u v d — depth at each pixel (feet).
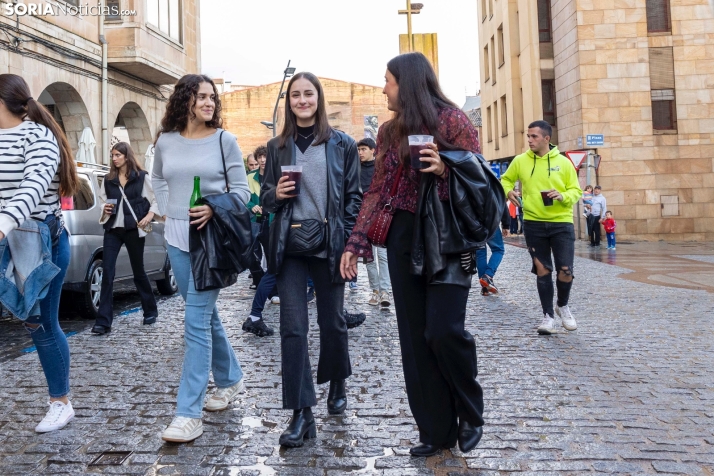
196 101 12.91
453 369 10.84
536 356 18.85
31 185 11.16
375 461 11.02
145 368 17.58
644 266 47.06
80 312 26.73
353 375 16.75
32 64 48.57
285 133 12.77
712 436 12.19
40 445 11.82
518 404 14.17
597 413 13.58
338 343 13.35
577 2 80.23
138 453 11.43
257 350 19.92
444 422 11.12
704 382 15.96
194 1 73.46
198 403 12.25
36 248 11.78
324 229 12.42
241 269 12.51
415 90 10.77
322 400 14.66
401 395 14.93
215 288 12.34
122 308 29.43
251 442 11.94
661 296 31.45
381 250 28.25
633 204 79.97
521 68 99.50
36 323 12.60
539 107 93.09
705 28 79.77
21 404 14.37
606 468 10.65
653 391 15.20
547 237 22.40
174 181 12.92
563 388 15.46
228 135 13.17
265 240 21.98
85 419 13.29
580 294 32.45
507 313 26.66
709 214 79.61
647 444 11.76
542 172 22.34
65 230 12.91
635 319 25.09
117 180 23.94
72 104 55.57
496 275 41.73
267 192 12.60
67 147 12.69
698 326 23.48
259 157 32.14
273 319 25.93
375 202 11.44
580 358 18.58
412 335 11.14
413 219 11.05
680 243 74.54
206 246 12.15
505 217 27.96
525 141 98.78
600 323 24.26
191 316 12.45
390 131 11.27
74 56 53.88
